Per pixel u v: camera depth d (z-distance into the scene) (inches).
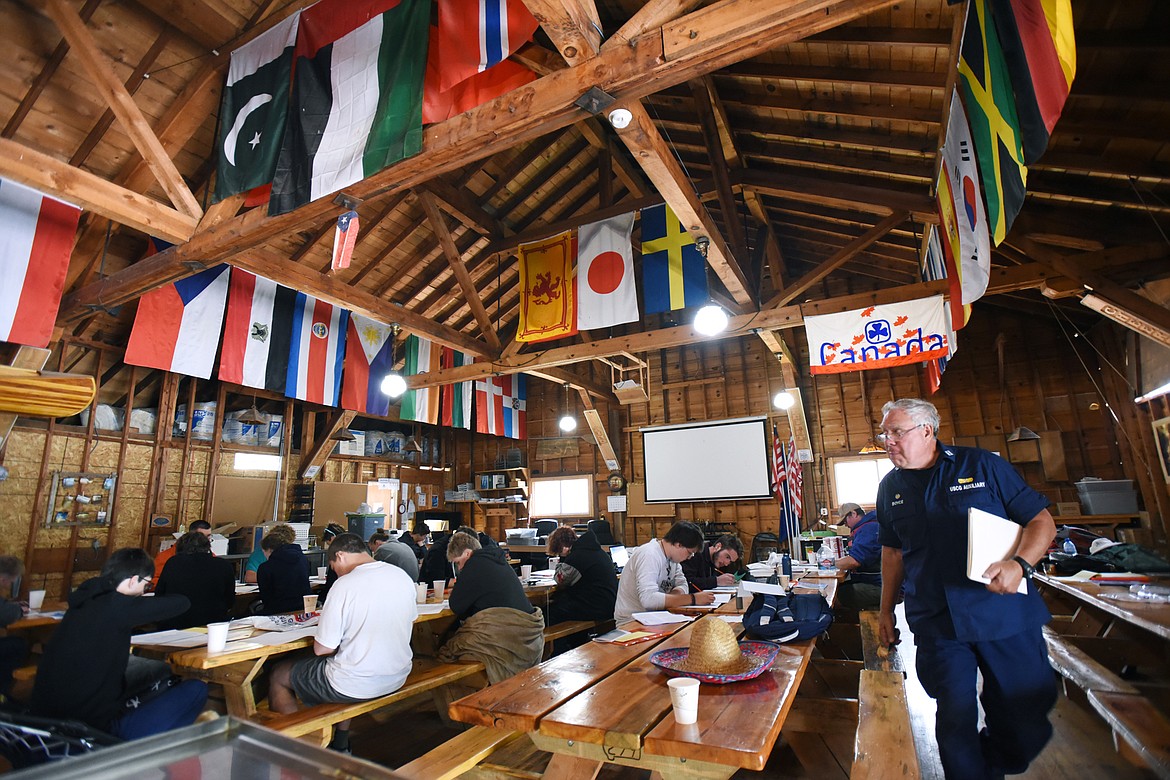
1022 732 72.7
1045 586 196.5
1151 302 173.0
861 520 196.9
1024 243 190.2
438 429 475.8
